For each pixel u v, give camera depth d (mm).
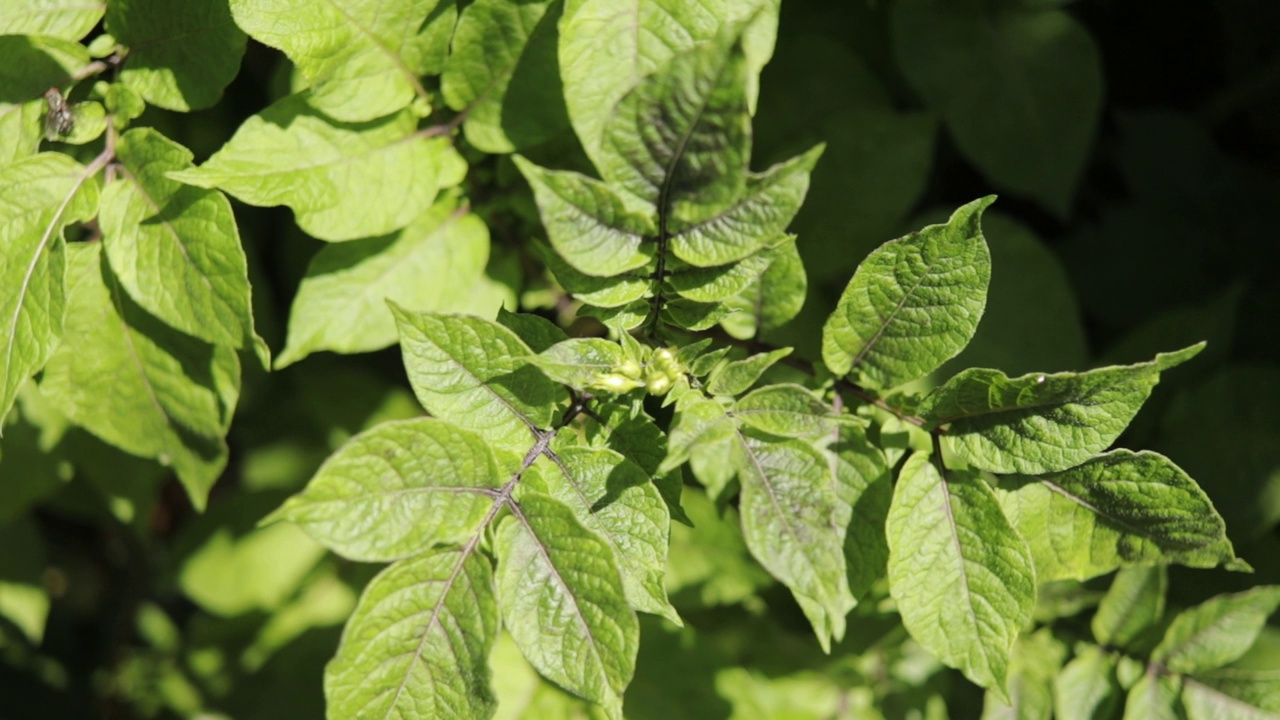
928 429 771
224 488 1134
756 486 734
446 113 829
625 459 745
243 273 786
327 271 836
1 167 797
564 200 722
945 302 757
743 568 898
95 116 803
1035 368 889
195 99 803
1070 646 873
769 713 911
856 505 766
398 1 792
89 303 825
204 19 793
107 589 1238
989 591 754
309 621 992
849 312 765
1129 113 994
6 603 968
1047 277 898
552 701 898
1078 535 766
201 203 788
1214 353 919
